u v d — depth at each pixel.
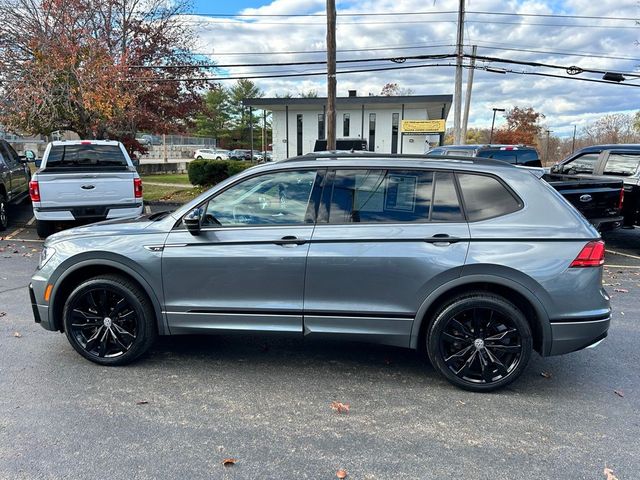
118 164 9.94
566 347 3.53
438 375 3.97
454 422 3.26
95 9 17.78
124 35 19.50
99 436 3.05
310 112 33.56
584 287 3.46
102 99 16.19
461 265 3.51
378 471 2.74
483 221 3.58
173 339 4.73
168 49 20.84
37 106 16.41
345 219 3.72
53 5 16.41
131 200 8.99
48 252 4.05
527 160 11.22
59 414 3.30
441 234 3.56
